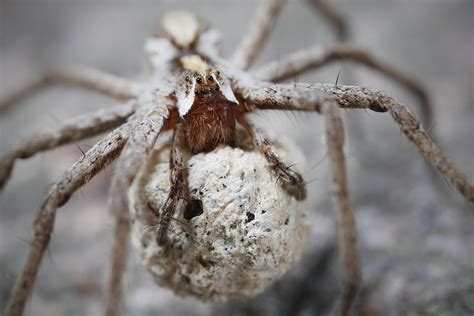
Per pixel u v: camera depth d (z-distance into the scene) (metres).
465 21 0.09
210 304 0.05
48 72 0.06
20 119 0.08
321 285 0.05
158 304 0.05
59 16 0.12
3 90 0.09
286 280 0.05
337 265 0.05
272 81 0.05
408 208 0.05
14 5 0.12
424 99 0.05
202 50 0.05
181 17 0.05
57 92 0.09
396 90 0.07
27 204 0.06
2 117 0.06
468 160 0.05
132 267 0.05
